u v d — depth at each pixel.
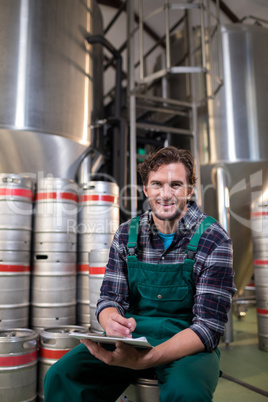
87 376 0.98
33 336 1.56
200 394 0.76
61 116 2.62
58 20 2.73
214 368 0.87
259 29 3.37
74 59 2.83
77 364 0.96
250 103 3.16
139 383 0.97
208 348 0.92
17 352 1.49
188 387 0.78
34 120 2.47
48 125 2.53
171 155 1.07
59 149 2.61
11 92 2.44
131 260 1.05
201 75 3.33
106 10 6.14
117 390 1.02
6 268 1.83
